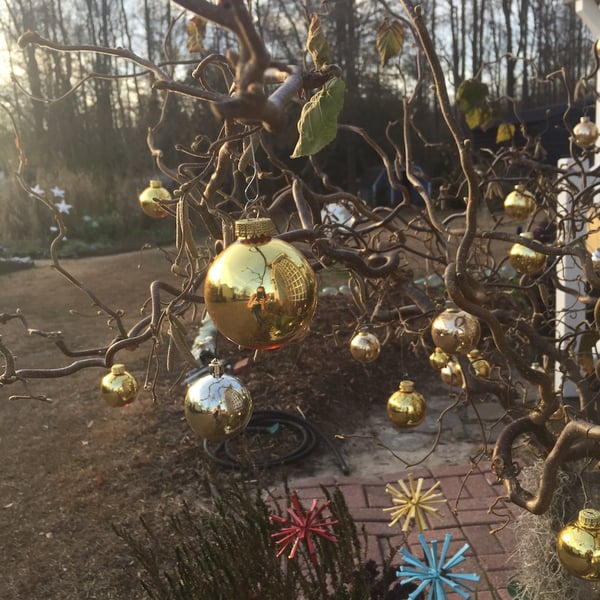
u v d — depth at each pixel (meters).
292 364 5.33
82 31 20.06
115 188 16.47
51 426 4.72
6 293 9.98
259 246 1.06
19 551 3.21
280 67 0.90
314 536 1.81
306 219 1.73
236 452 4.12
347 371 5.29
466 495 3.49
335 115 0.87
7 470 4.07
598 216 2.44
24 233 14.69
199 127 14.18
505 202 2.49
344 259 1.68
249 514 1.98
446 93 1.13
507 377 2.26
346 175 21.47
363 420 4.75
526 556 2.34
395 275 2.26
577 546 1.33
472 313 1.43
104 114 19.31
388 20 1.73
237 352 5.69
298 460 4.02
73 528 3.39
